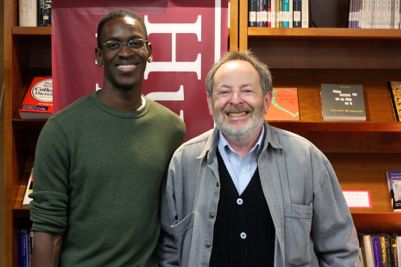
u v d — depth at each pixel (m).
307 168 1.61
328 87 2.50
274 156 1.62
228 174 1.61
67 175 1.62
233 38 2.26
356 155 2.64
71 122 1.63
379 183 2.53
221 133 1.66
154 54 2.13
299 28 2.27
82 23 2.10
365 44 2.67
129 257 1.61
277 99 2.47
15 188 2.30
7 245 2.25
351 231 1.63
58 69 2.11
